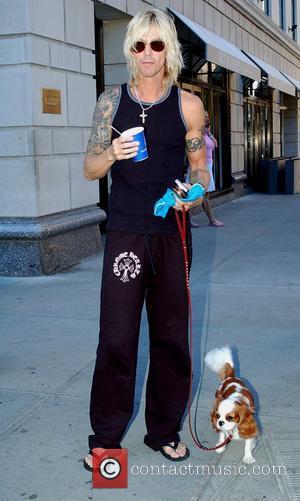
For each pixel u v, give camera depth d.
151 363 3.39
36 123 7.54
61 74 8.07
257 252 9.09
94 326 5.67
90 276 7.60
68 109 8.23
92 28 8.83
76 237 8.43
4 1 7.37
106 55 10.73
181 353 3.31
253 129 20.06
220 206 15.41
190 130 3.19
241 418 3.25
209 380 4.42
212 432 3.69
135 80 3.12
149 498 3.03
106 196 11.00
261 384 4.33
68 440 3.60
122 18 10.48
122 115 3.10
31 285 7.21
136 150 2.94
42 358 4.89
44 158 7.71
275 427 3.72
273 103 22.81
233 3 16.83
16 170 7.56
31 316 5.99
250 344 5.14
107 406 3.26
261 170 19.08
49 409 4.01
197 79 14.22
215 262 8.43
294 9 27.09
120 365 3.21
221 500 3.01
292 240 10.06
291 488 3.10
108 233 3.21
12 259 7.64
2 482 3.18
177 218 3.15
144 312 6.04
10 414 3.94
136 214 3.12
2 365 4.75
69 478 3.21
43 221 7.69
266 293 6.77
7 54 7.42
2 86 7.49
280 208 14.72
